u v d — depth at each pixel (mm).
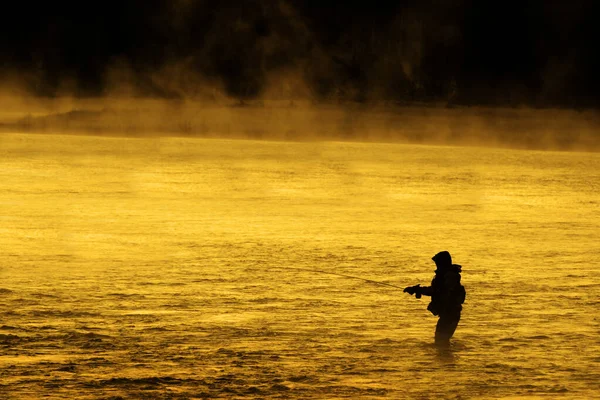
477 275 49875
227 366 31031
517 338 35406
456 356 32656
